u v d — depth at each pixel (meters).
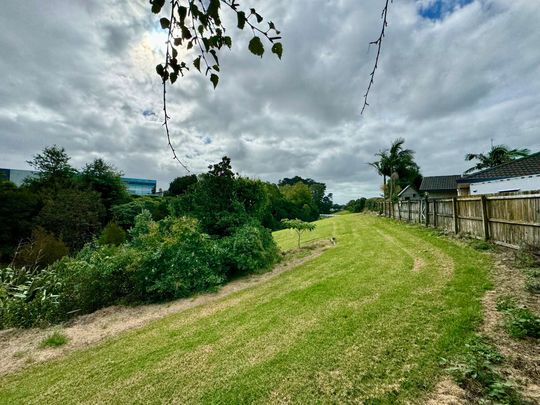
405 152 26.64
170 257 6.63
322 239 12.82
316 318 3.86
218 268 7.15
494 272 4.65
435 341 2.84
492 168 12.12
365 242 9.98
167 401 2.58
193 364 3.15
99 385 2.97
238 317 4.43
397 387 2.32
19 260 11.38
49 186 23.81
